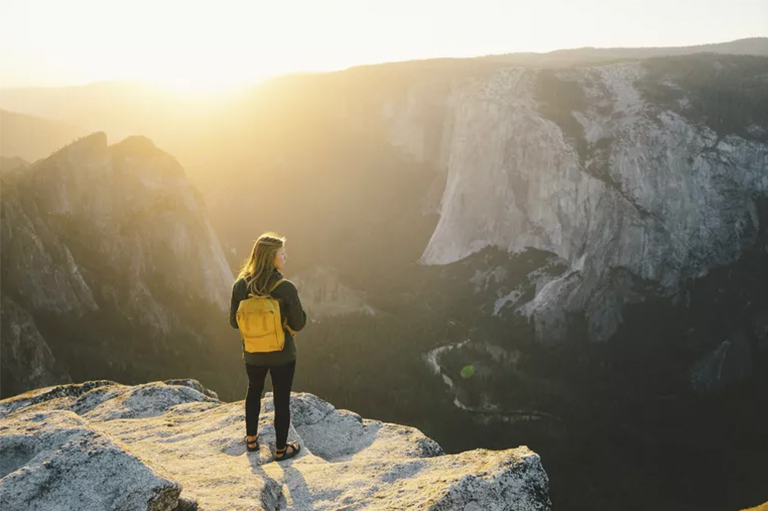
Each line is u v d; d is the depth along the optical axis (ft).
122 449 16.94
